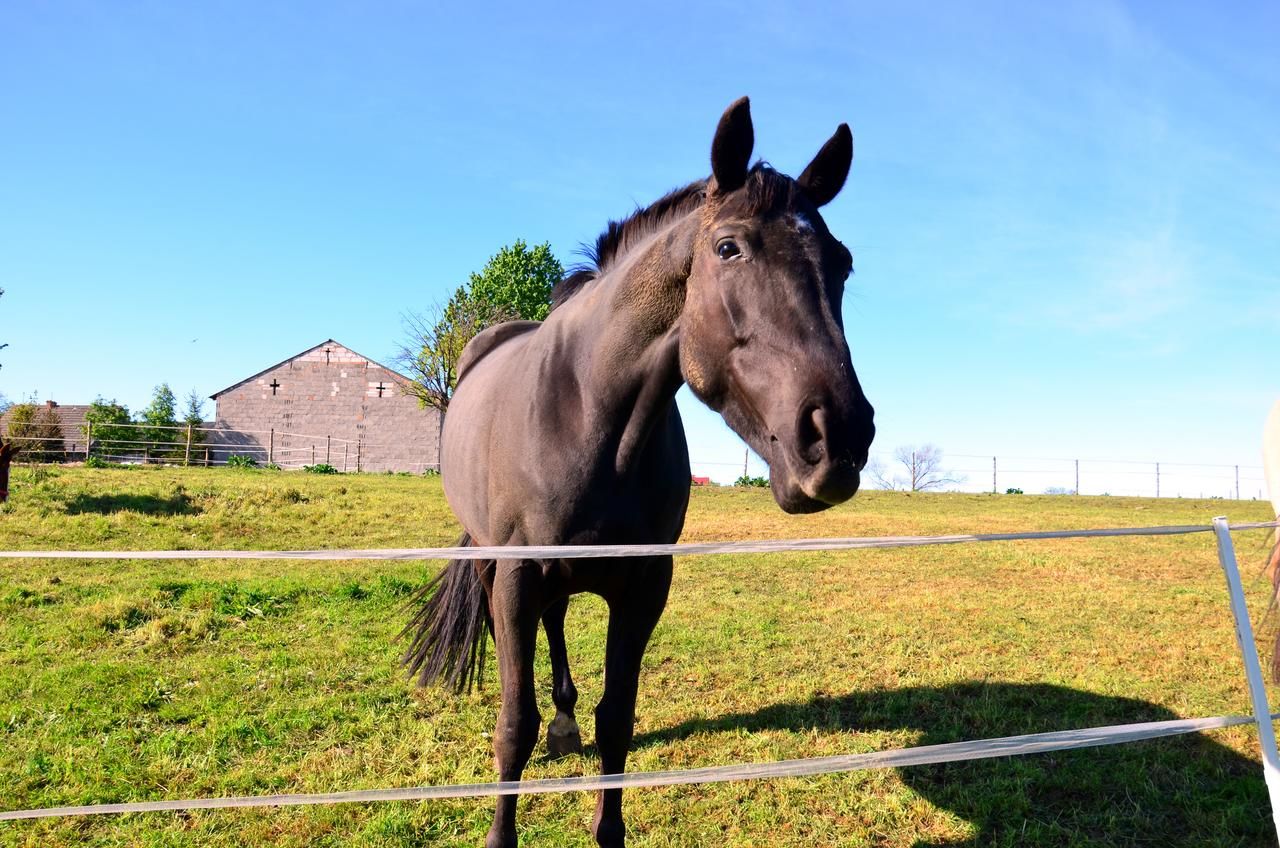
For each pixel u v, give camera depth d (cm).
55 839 273
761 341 176
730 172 196
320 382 3434
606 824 245
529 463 231
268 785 319
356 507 1207
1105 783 324
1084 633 551
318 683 433
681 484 256
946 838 284
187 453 2270
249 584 655
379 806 299
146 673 438
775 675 458
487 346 388
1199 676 455
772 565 824
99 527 942
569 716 351
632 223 262
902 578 758
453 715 391
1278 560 303
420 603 614
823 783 320
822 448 158
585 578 231
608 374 223
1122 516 1450
